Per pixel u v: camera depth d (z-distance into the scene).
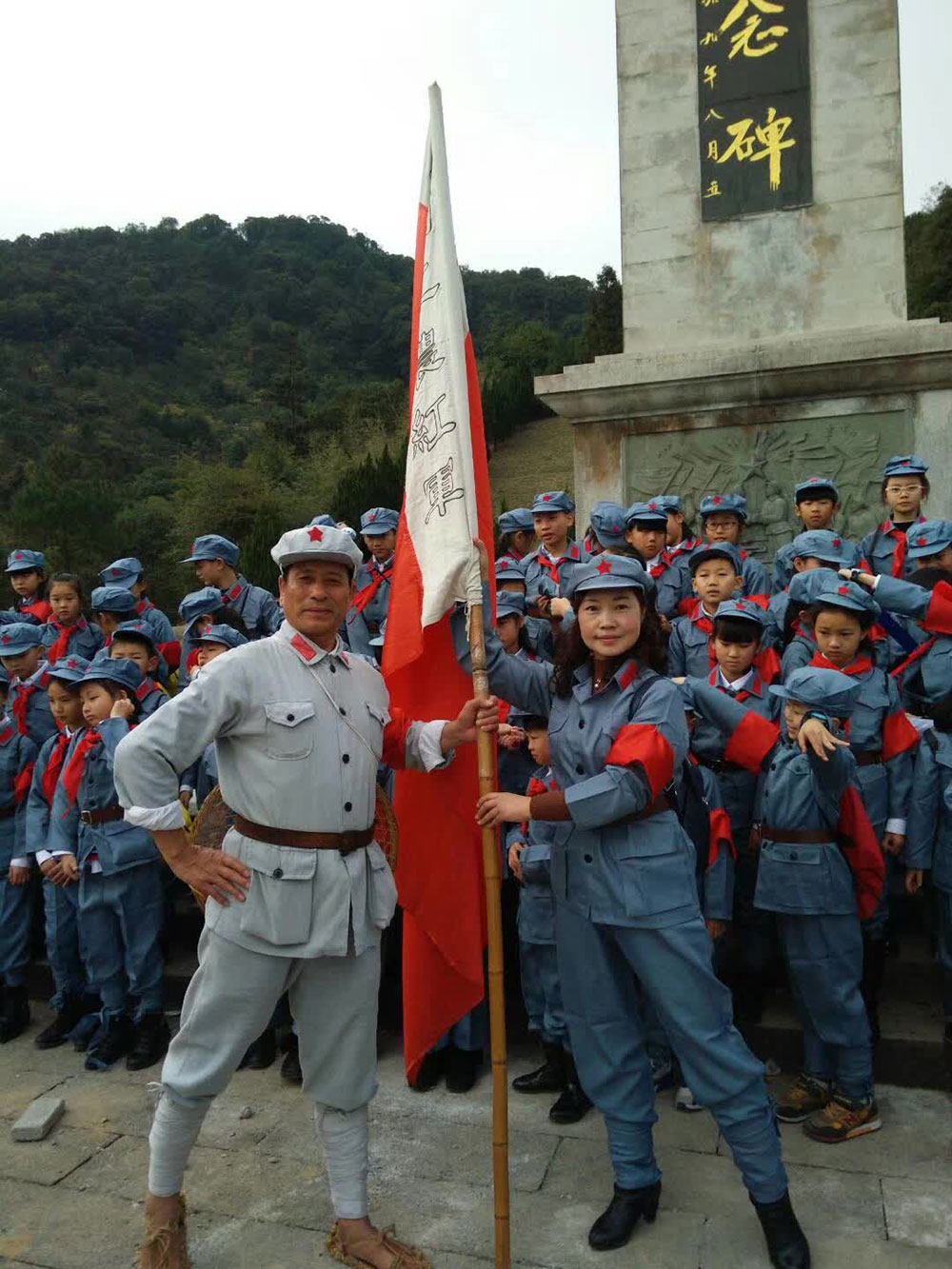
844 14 6.01
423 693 2.90
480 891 2.90
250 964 2.43
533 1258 2.58
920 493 4.71
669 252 6.40
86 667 4.29
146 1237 2.53
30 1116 3.36
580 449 6.46
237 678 2.43
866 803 3.40
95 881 3.87
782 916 3.11
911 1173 2.88
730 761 3.44
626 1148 2.66
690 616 4.43
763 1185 2.50
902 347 5.68
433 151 2.79
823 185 6.09
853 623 3.35
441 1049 3.65
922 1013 3.59
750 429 6.09
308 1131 3.29
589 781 2.47
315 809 2.44
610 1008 2.67
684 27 6.33
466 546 2.67
